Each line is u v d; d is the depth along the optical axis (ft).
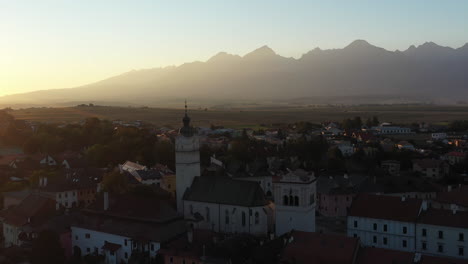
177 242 404.77
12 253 434.71
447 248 425.69
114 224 447.01
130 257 417.69
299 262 356.38
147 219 442.91
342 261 347.15
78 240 460.14
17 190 652.48
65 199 580.71
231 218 458.09
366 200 476.13
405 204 458.09
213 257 375.04
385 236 454.40
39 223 479.00
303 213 435.94
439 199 542.98
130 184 600.80
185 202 483.10
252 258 387.34
